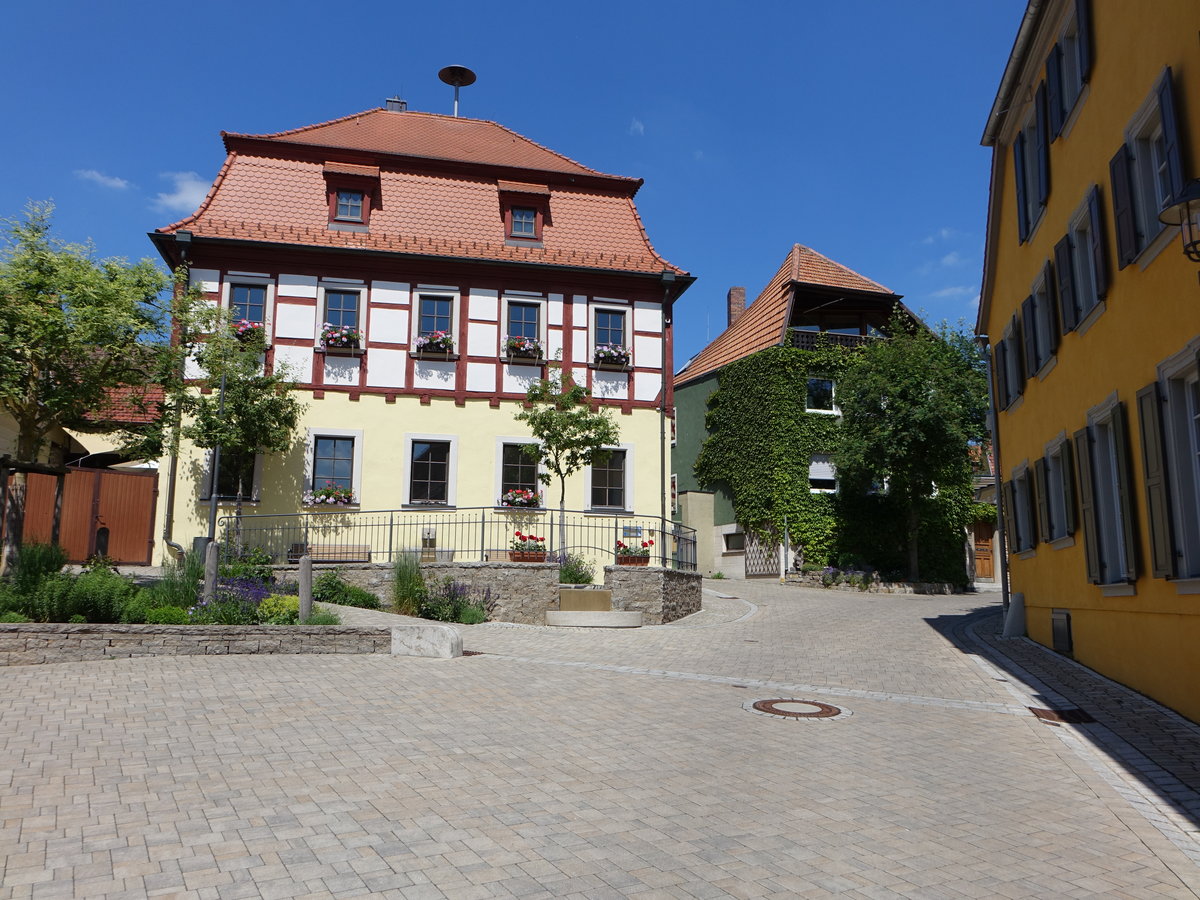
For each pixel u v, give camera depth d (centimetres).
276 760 642
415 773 623
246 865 446
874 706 924
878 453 2538
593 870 457
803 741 761
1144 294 886
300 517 1925
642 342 2181
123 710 782
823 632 1570
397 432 2016
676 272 2181
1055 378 1247
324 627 1150
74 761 622
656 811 558
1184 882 466
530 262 2106
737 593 2369
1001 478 1678
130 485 1878
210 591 1233
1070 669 1143
